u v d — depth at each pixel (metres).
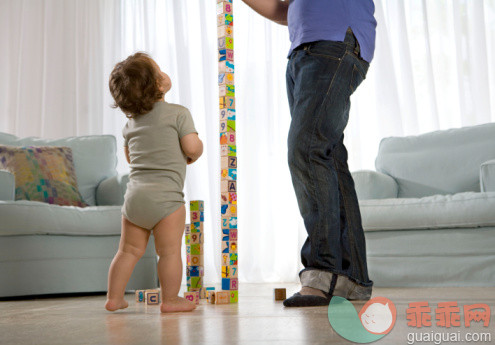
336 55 1.53
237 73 3.71
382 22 3.48
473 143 2.87
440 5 3.52
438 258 2.37
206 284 3.43
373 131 3.51
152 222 1.55
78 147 3.08
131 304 1.82
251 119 3.63
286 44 3.61
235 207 1.81
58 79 3.97
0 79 4.11
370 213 2.46
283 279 3.45
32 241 2.31
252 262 3.51
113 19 3.99
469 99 3.35
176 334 1.00
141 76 1.59
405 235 2.43
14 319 1.39
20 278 2.27
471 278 2.31
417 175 2.91
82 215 2.42
